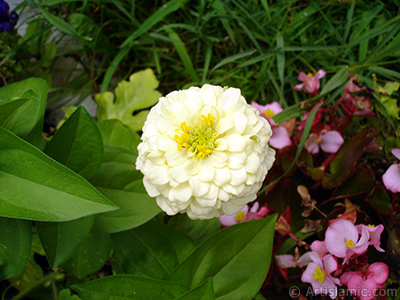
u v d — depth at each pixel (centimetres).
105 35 37
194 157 18
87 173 23
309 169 28
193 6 37
